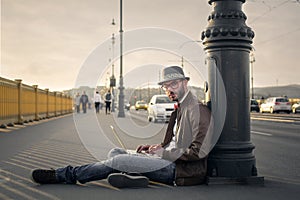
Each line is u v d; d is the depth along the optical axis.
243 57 4.23
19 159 6.20
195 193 3.78
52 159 6.22
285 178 4.70
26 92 16.97
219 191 3.85
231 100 4.17
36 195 3.73
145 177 4.03
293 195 3.74
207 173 4.19
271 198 3.62
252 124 17.50
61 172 4.16
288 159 6.48
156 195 3.71
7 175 4.80
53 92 24.19
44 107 21.38
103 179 4.24
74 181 4.16
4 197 3.67
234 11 4.24
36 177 4.12
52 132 11.81
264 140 10.00
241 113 4.19
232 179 4.12
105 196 3.68
